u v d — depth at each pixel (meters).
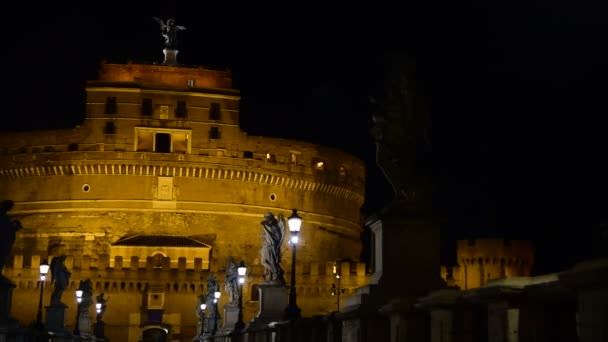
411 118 16.48
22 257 99.69
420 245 15.87
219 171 113.75
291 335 22.97
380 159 16.42
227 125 115.44
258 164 115.94
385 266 15.75
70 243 110.94
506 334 8.83
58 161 112.81
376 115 16.61
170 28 125.50
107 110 113.25
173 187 112.81
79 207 111.94
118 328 99.06
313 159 120.81
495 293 8.87
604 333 6.88
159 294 100.31
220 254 112.06
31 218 113.25
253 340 32.72
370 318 14.84
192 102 114.94
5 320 22.17
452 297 10.23
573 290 7.35
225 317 54.03
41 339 36.16
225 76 122.25
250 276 99.56
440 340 10.59
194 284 101.12
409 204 16.06
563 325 8.82
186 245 107.56
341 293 102.88
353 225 129.12
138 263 101.50
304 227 118.31
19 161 114.56
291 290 26.53
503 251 102.19
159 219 111.94
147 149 113.25
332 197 123.88
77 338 51.03
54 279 50.59
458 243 104.50
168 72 120.38
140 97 113.88
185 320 100.38
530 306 8.82
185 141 114.69
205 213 113.06
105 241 110.56
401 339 12.23
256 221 115.19
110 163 111.81
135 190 112.31
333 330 17.52
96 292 99.56
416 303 11.61
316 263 104.00
